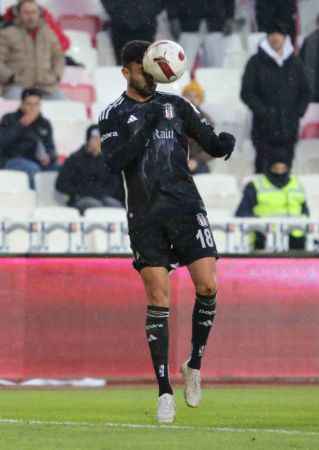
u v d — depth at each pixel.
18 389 35.50
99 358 37.28
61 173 49.12
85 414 26.94
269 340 37.69
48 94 56.97
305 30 64.50
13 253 37.06
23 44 56.38
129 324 37.44
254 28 63.75
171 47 23.94
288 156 48.69
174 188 24.06
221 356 37.53
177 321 37.25
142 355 37.44
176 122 24.19
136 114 23.86
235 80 60.78
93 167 49.06
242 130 59.47
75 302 37.22
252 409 28.30
